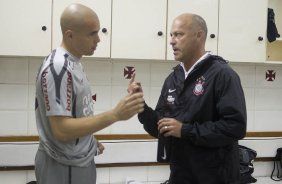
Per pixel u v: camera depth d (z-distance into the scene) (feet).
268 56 9.93
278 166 9.93
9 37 7.50
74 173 5.14
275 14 9.95
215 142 5.25
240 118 5.21
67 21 4.84
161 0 8.13
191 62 5.79
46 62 4.80
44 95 4.67
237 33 8.59
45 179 5.12
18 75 8.49
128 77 9.09
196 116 5.50
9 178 8.41
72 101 4.85
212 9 8.41
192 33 5.61
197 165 5.49
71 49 5.00
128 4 7.99
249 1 8.62
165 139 5.78
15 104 8.51
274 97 10.06
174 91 5.93
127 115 4.67
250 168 8.86
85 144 5.25
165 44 8.23
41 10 7.58
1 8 7.44
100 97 8.95
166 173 9.27
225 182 5.48
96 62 8.88
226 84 5.33
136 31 8.06
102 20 7.88
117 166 8.91
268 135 9.91
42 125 5.12
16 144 8.27
